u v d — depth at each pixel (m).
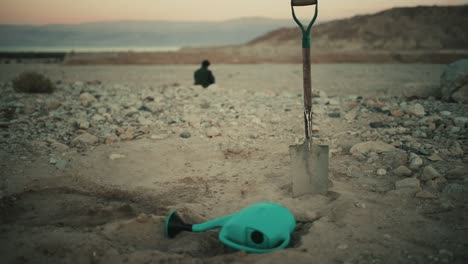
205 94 10.62
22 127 6.75
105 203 4.12
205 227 3.22
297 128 6.69
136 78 20.94
